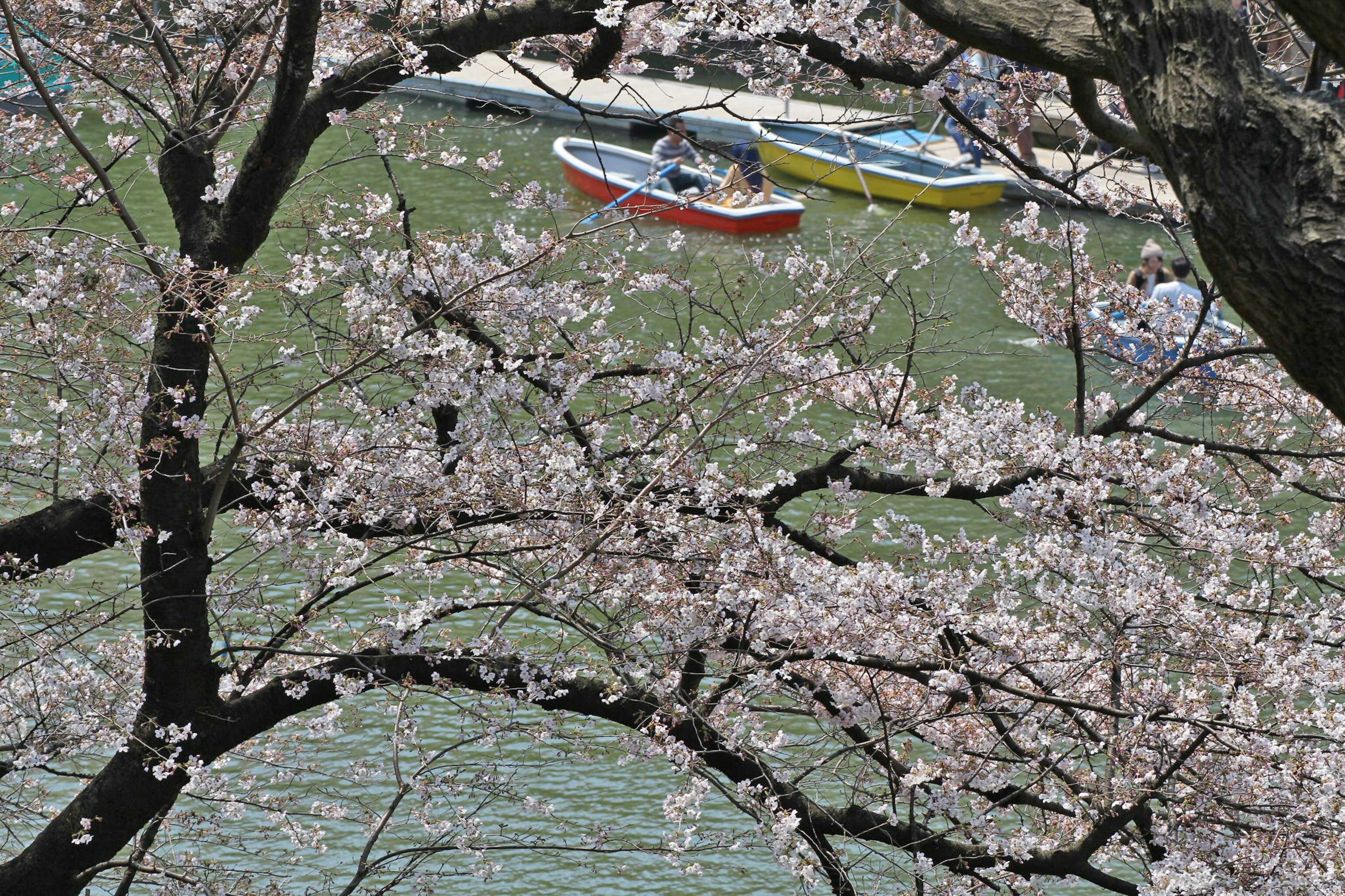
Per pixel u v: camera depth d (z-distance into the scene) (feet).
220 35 57.98
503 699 59.47
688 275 66.64
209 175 55.88
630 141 274.57
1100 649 58.85
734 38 60.23
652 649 60.85
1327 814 53.06
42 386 55.01
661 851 64.28
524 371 59.98
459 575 111.86
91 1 60.59
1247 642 57.16
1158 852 59.72
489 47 57.98
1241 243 23.34
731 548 56.39
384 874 75.15
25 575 56.90
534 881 90.17
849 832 62.59
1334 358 23.00
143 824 56.18
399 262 54.29
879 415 61.41
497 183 62.59
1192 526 60.44
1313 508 85.35
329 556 68.44
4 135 64.90
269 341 60.03
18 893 54.60
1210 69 23.79
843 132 64.64
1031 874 60.23
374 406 60.90
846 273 62.08
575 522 56.44
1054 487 57.93
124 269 50.78
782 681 61.57
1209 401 74.49
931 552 59.98
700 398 58.80
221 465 57.88
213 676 56.70
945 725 64.85
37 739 55.06
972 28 34.60
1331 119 22.84
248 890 63.16
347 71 56.39
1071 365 166.61
